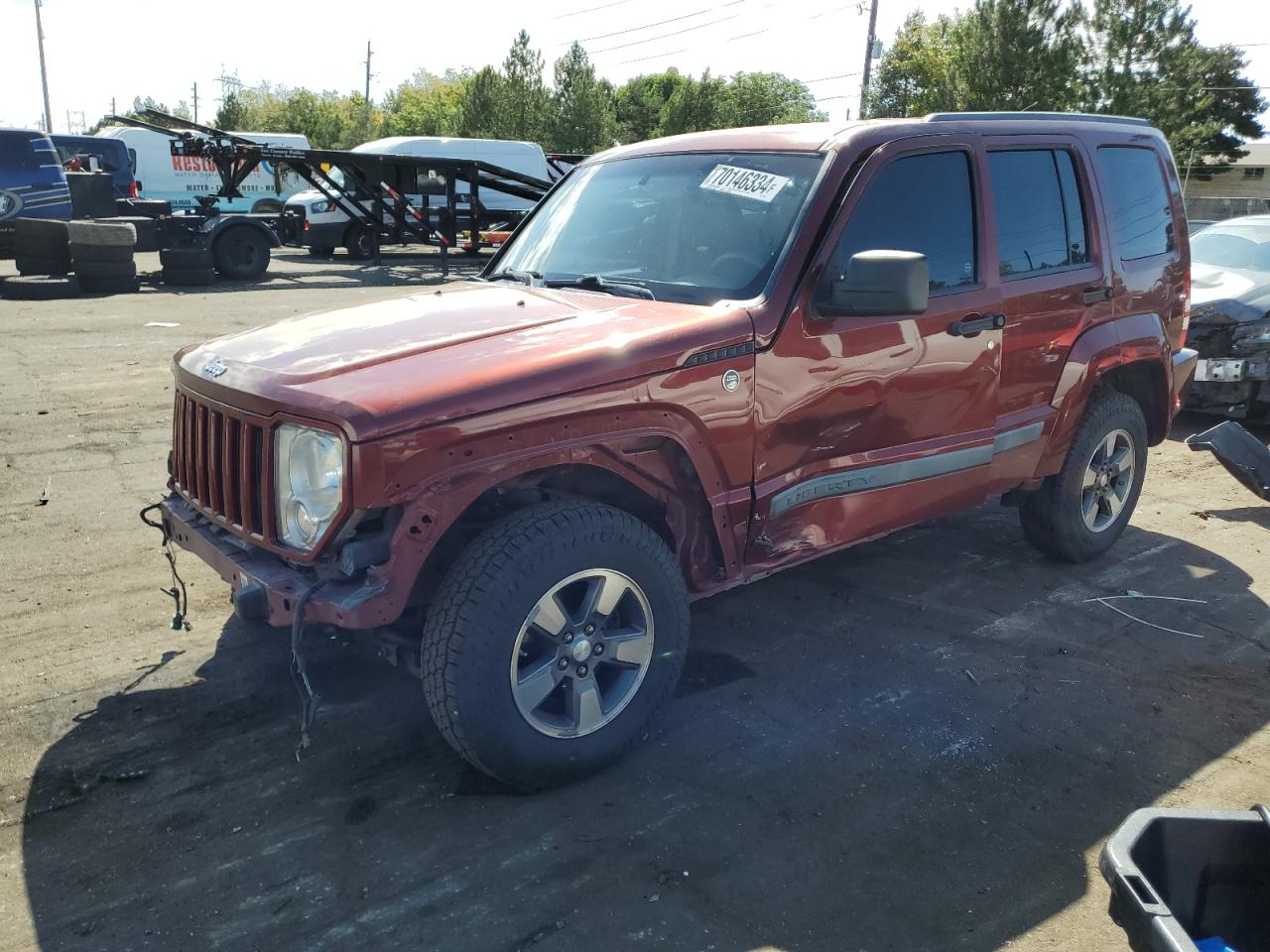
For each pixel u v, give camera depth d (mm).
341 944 2518
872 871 2820
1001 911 2676
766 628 4402
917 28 53406
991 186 4234
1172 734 3594
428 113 72688
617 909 2648
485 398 2820
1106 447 5055
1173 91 32469
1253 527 5875
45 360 9961
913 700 3785
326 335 3359
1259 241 8766
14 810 3035
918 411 3975
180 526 3449
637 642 3234
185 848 2879
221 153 18203
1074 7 32938
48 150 17891
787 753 3410
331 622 2768
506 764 2996
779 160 3883
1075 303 4586
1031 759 3410
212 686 3787
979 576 5031
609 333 3205
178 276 17359
